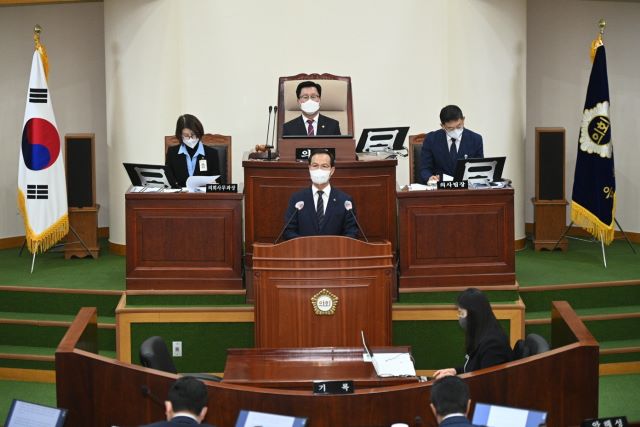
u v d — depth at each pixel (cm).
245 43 3316
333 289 2378
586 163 3139
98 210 3428
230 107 3331
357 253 2380
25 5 3544
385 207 2680
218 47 3306
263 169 2659
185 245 2611
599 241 3547
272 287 2378
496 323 1938
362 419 1814
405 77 3331
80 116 3678
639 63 3541
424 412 1816
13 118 3616
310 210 2481
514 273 2645
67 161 3331
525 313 2827
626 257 3288
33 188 3127
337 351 2091
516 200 3391
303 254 2372
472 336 1939
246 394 1808
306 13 3316
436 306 2597
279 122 2948
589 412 1881
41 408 1678
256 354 2086
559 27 3641
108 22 3347
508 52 3325
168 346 2606
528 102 3691
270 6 3306
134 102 3316
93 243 3347
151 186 2653
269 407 1808
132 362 2609
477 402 1844
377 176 2667
